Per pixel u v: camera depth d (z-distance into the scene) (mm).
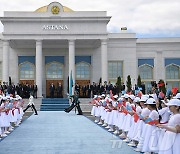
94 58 49438
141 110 12812
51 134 18047
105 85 40125
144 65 50031
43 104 41031
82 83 49406
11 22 44156
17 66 49094
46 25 44219
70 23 44344
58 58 49625
